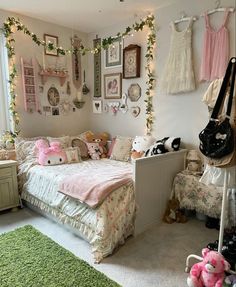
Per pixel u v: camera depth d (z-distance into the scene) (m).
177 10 2.96
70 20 3.58
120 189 2.31
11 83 3.31
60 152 3.31
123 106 3.79
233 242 1.90
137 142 3.32
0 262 2.01
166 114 3.24
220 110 1.73
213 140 1.66
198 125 2.92
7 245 2.26
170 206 2.82
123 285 1.78
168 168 2.79
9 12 3.26
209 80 2.73
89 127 4.40
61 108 3.96
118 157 3.57
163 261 2.07
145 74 3.43
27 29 3.38
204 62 2.72
